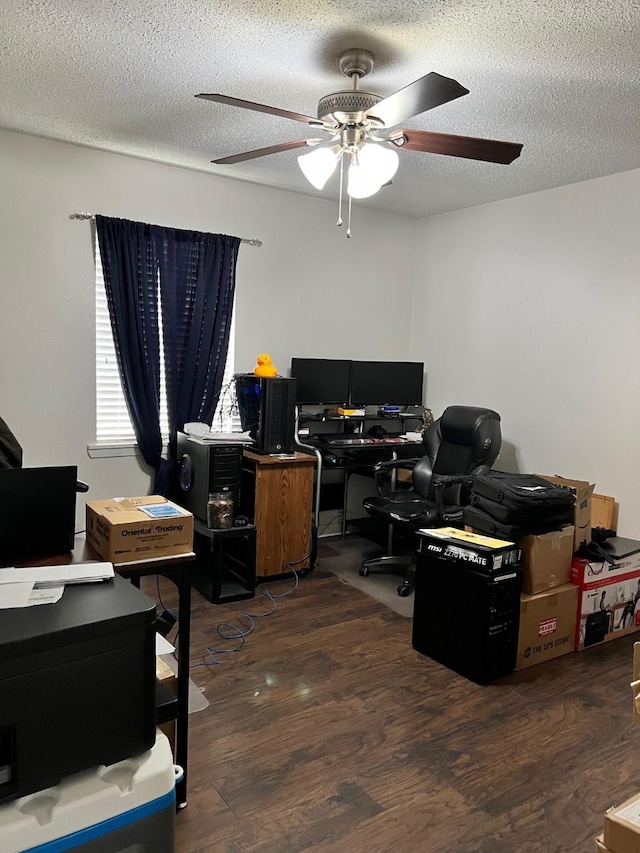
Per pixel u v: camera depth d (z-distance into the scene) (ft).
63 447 12.03
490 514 9.68
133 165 12.16
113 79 8.46
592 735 7.63
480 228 14.65
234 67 8.01
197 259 12.88
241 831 5.88
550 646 9.58
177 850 5.61
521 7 6.35
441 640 9.29
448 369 15.67
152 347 12.55
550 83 8.05
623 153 10.60
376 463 14.28
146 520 5.95
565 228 12.74
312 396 14.42
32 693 3.58
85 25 6.99
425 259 16.26
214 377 13.30
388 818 6.12
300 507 12.61
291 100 9.08
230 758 6.93
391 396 15.35
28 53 7.72
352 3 6.40
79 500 12.25
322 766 6.86
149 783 4.01
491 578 8.59
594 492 12.37
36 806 3.68
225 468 11.59
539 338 13.37
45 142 11.23
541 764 7.04
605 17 6.46
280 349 14.56
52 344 11.72
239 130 10.42
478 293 14.78
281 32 7.07
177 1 6.45
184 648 6.13
